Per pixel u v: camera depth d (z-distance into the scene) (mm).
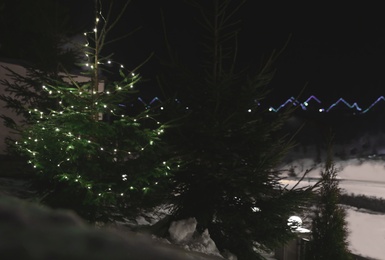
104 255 1476
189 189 7457
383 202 16344
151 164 6863
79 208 6531
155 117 7402
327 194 7855
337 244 7734
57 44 10555
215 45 7375
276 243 7469
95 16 6914
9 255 1284
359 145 35250
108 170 6691
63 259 1348
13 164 11805
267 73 7332
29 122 10227
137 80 6781
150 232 6953
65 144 6277
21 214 1606
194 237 6617
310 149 31312
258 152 7297
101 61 7102
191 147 7219
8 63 15461
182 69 7516
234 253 7359
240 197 7266
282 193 7504
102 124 6414
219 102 7207
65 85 7008
